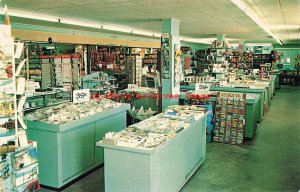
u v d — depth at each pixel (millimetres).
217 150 6883
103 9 7242
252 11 8586
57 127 4602
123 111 6457
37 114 5266
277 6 7867
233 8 6895
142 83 14656
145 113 8523
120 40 16094
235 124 7457
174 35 8695
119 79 14414
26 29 10930
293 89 20938
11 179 3369
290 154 6590
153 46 19516
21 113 3467
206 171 5598
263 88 10234
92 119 5355
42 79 10859
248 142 7555
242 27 11312
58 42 11852
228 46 14516
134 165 3789
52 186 4816
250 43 24656
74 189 4867
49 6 6918
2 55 3182
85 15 8453
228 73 14805
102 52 14609
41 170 4848
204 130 5988
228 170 5656
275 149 6957
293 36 18297
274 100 15141
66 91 10500
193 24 10227
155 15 8086
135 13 7816
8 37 3225
